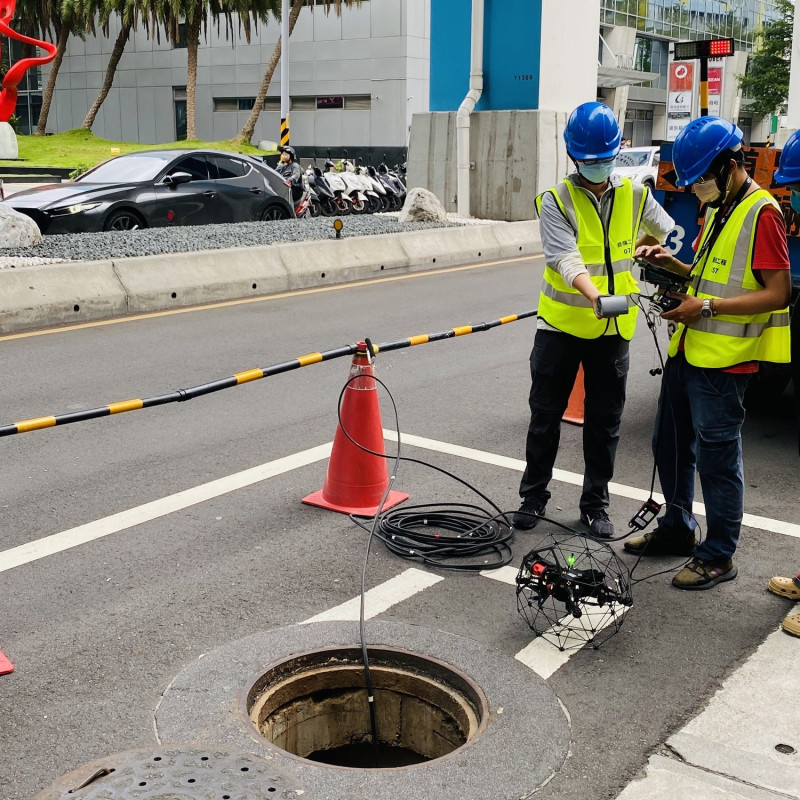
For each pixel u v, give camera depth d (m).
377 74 40.19
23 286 9.66
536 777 2.86
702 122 3.87
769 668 3.51
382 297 11.72
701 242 4.11
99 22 42.94
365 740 3.61
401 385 7.56
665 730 3.12
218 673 3.38
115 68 43.53
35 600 3.98
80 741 3.04
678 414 4.27
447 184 20.36
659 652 3.62
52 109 50.06
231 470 5.58
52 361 8.17
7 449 5.88
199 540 4.60
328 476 5.07
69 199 13.69
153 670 3.46
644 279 4.12
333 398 7.12
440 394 7.31
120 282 10.54
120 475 5.47
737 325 3.92
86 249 11.57
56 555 4.41
